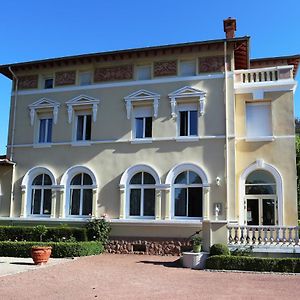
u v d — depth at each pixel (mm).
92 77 24719
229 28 24641
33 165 24922
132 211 22797
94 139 24000
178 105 23078
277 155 21734
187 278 14273
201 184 21891
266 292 11867
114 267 16688
